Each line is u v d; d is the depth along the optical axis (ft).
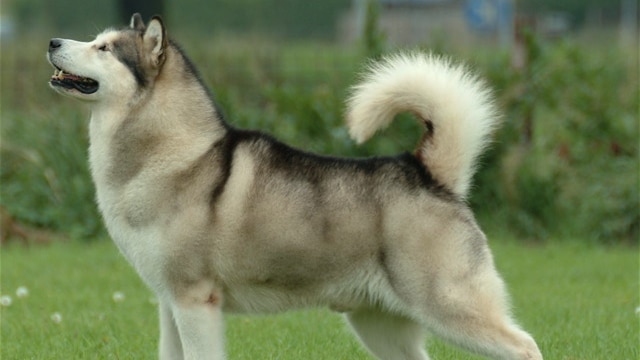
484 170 94.17
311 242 42.22
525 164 94.27
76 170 95.09
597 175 94.38
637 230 93.81
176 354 44.62
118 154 43.11
